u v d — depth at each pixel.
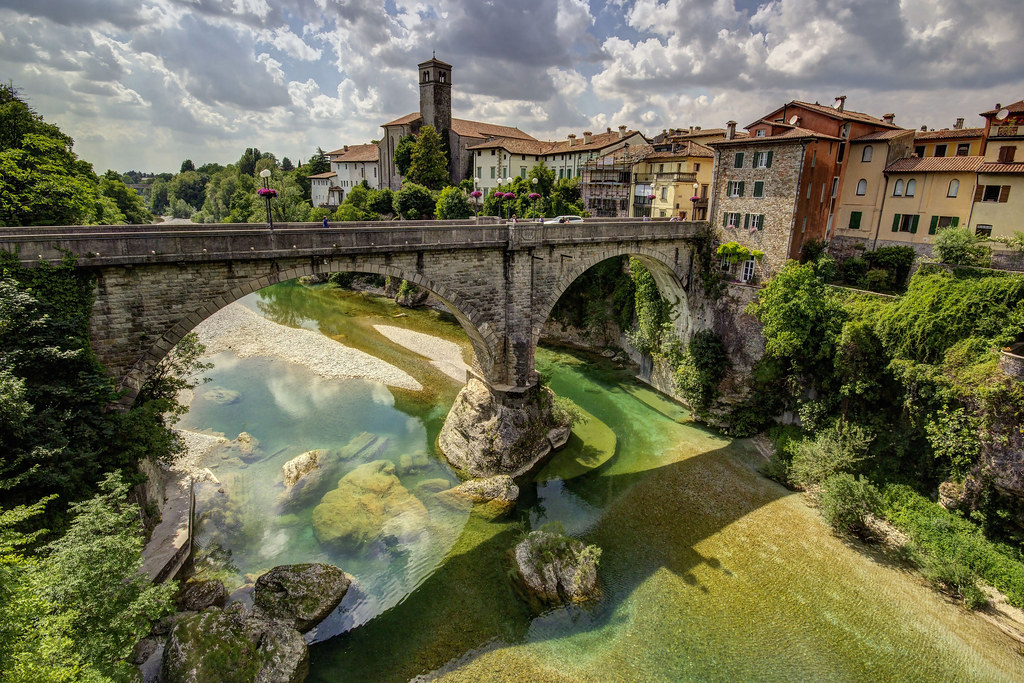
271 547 22.27
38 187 27.83
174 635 15.64
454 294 27.03
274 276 21.66
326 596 18.98
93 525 14.45
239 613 17.03
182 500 23.48
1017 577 19.30
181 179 165.38
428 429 34.03
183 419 34.06
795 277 30.89
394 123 95.12
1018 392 20.19
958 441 22.25
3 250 16.12
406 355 47.16
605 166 63.88
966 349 22.97
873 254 34.34
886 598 19.84
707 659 17.44
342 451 30.27
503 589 20.38
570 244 30.81
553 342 51.66
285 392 38.97
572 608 19.34
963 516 21.91
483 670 16.95
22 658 10.14
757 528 23.80
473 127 95.81
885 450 25.56
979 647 17.80
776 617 19.03
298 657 16.59
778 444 29.94
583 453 30.83
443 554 22.25
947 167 32.62
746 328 35.19
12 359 15.76
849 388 26.98
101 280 18.09
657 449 31.23
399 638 18.12
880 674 16.97
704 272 38.03
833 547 22.52
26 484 15.80
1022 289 22.41
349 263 23.44
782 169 33.75
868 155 36.31
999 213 30.70
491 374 29.98
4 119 35.78
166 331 19.69
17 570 11.38
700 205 55.09
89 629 13.15
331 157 119.81
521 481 28.00
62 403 16.95
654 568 21.36
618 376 43.28
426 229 24.84
